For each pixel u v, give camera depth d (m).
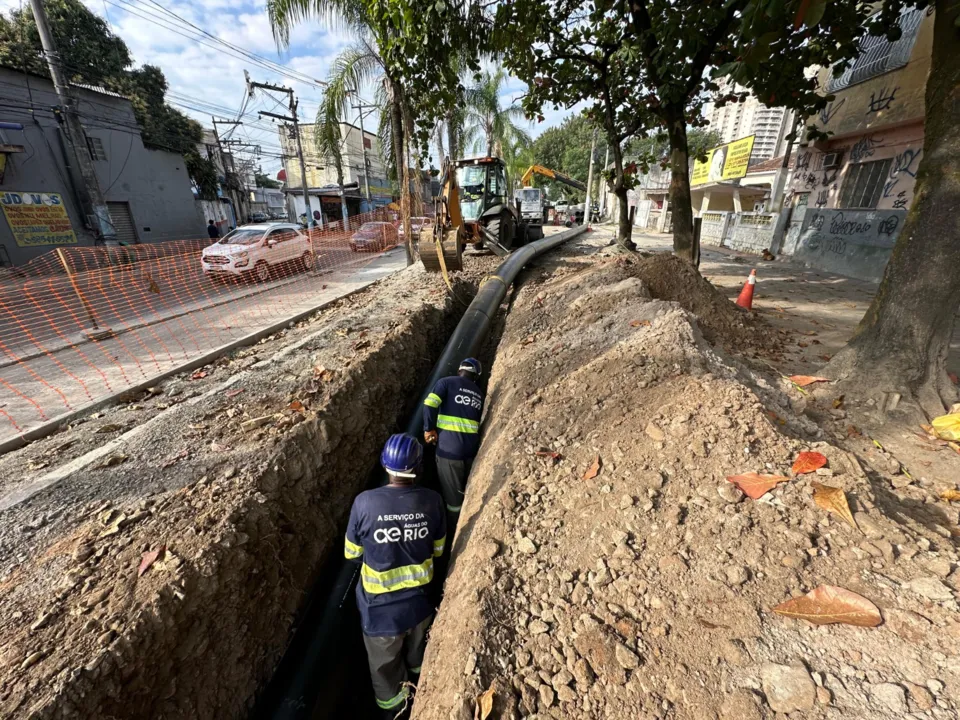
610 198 38.00
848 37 4.89
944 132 2.81
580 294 6.33
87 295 9.07
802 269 10.66
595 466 2.67
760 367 4.34
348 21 9.77
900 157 8.80
